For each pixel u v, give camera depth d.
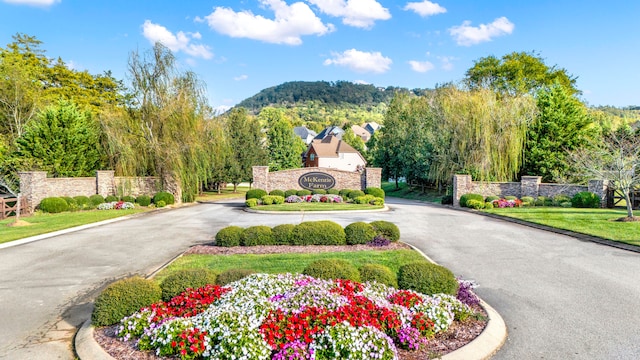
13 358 5.42
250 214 21.16
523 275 9.04
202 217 20.19
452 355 5.07
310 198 26.20
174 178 27.47
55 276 9.50
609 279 8.61
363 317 5.11
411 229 15.52
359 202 24.97
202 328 5.00
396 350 4.84
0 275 9.58
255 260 10.16
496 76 42.44
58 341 5.98
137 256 11.51
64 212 22.16
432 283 6.84
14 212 20.73
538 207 21.84
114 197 25.34
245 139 42.50
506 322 6.38
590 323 6.30
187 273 6.86
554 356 5.24
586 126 27.70
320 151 65.00
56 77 37.75
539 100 29.44
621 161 16.19
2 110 29.33
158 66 26.78
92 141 27.66
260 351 4.54
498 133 26.97
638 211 18.61
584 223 15.30
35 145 25.05
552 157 26.53
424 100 38.59
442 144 30.84
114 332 5.77
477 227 15.99
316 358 4.54
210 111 28.92
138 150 27.09
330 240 12.05
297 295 5.59
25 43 36.84
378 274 7.14
